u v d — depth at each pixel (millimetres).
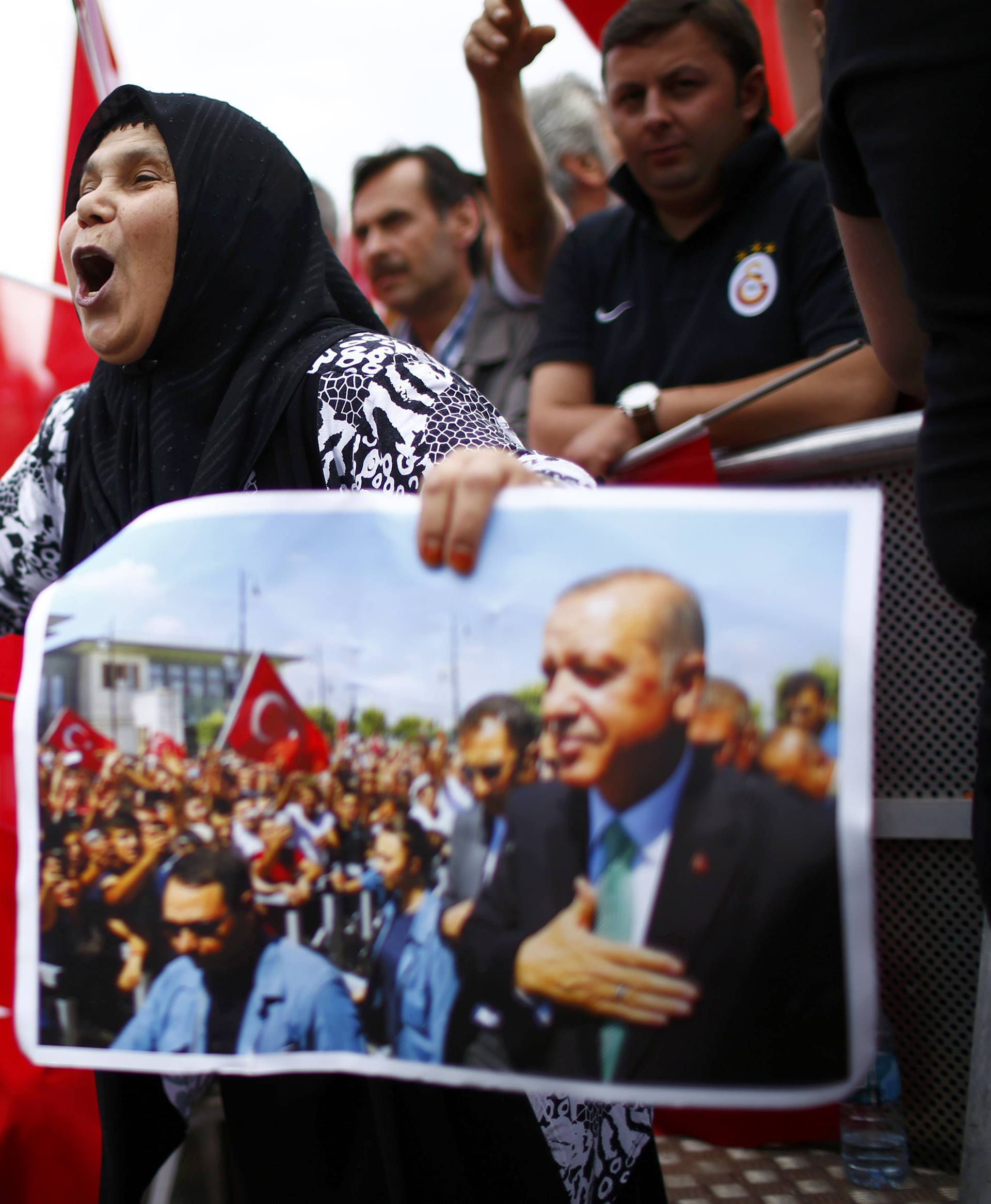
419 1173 932
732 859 723
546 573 774
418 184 2539
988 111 715
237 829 825
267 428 1075
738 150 1842
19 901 846
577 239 2086
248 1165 989
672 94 1836
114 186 1137
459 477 788
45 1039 831
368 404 1031
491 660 782
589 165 2881
